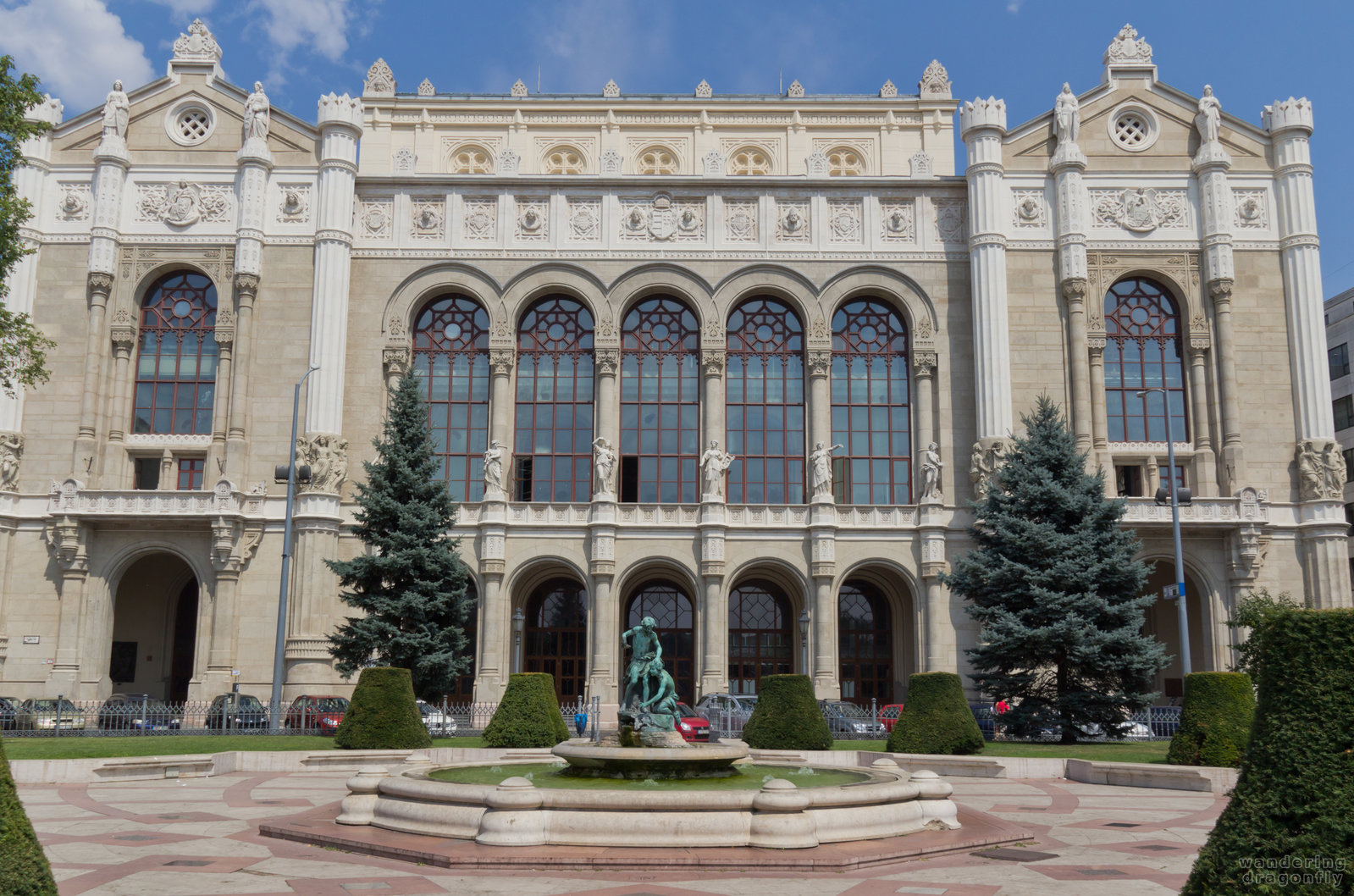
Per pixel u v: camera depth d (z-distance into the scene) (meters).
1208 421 55.97
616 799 16.81
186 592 60.19
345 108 57.31
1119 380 57.34
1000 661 42.78
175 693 58.62
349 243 56.81
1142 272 57.34
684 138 70.94
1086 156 58.16
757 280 58.00
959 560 45.44
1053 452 44.75
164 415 56.66
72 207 56.94
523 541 54.72
